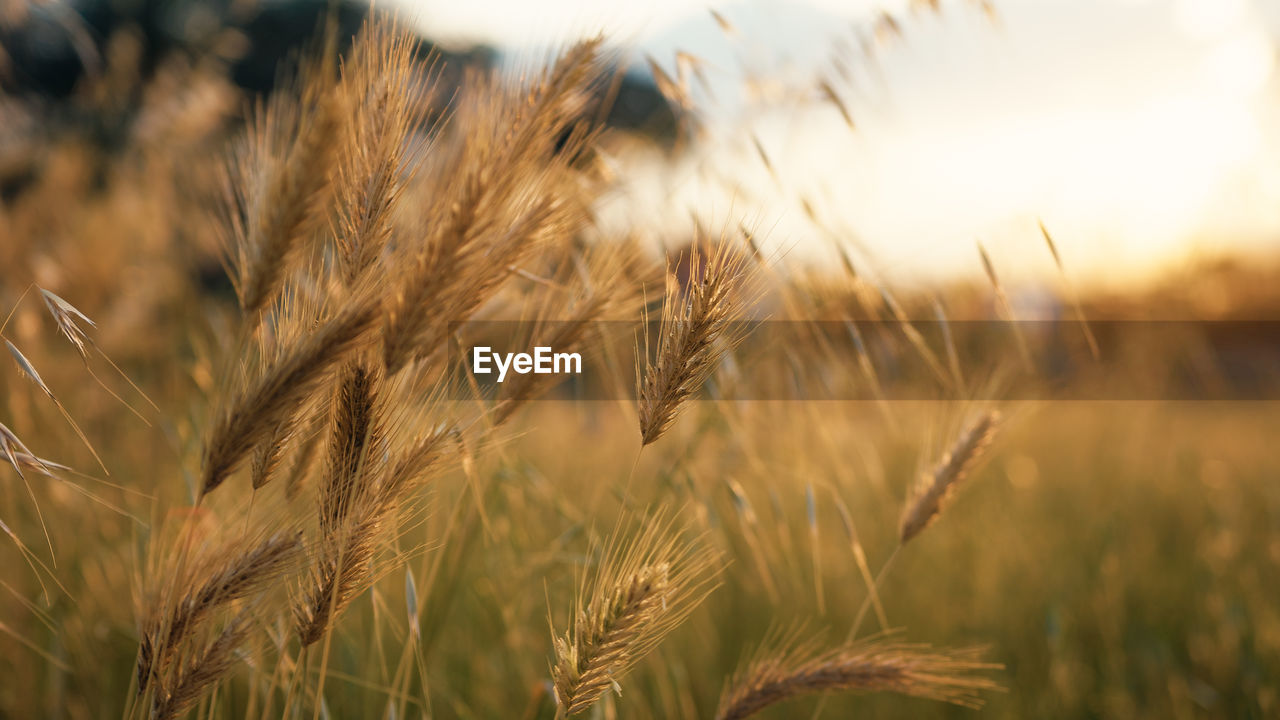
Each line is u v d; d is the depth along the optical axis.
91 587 0.62
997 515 1.09
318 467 0.48
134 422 0.77
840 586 0.87
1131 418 1.44
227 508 0.54
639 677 0.66
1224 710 0.75
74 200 1.09
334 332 0.43
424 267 0.43
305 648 0.45
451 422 0.46
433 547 0.52
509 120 0.44
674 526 0.64
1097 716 0.77
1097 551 1.05
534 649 0.67
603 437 0.85
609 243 0.51
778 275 0.59
